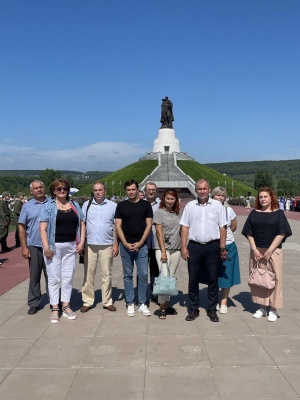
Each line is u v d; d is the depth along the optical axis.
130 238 7.95
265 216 7.67
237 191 86.06
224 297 8.09
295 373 5.31
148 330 7.04
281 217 7.59
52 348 6.21
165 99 92.56
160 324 7.38
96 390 4.88
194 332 6.92
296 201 50.69
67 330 7.05
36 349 6.17
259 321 7.54
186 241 7.84
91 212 8.33
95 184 8.30
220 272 8.00
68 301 7.87
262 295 7.61
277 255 7.52
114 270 12.95
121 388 4.93
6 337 6.71
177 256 8.28
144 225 7.97
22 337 6.71
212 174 90.94
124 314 8.03
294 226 28.28
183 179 81.75
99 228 8.20
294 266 13.02
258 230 7.70
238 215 41.44
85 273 8.35
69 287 7.88
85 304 8.30
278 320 7.59
